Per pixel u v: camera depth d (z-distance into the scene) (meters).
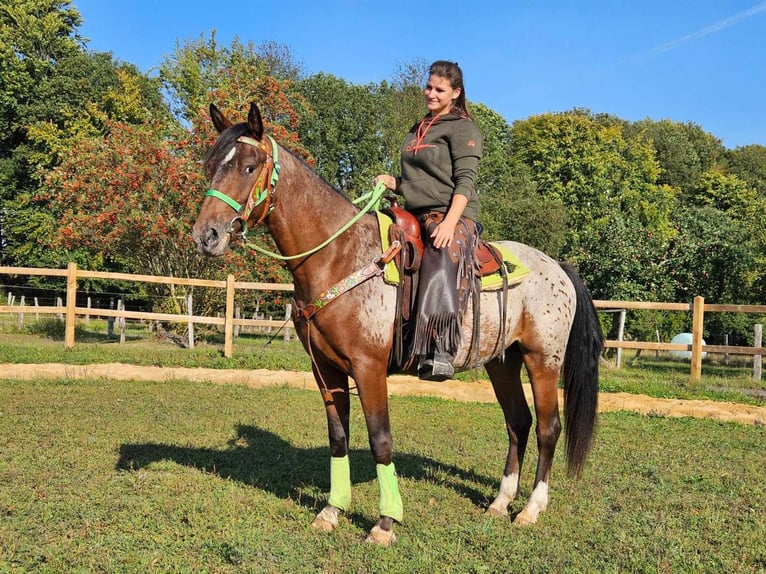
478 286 3.96
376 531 3.68
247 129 3.52
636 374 12.61
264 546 3.47
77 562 3.21
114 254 16.97
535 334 4.29
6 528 3.58
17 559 3.21
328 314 3.61
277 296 18.95
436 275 3.68
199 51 32.25
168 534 3.60
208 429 6.55
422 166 3.93
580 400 4.45
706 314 20.94
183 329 16.50
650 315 19.05
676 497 4.68
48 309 12.43
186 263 16.31
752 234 21.25
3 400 7.69
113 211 15.32
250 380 10.55
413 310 3.74
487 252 4.15
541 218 23.67
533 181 32.78
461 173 3.82
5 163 28.80
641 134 45.75
